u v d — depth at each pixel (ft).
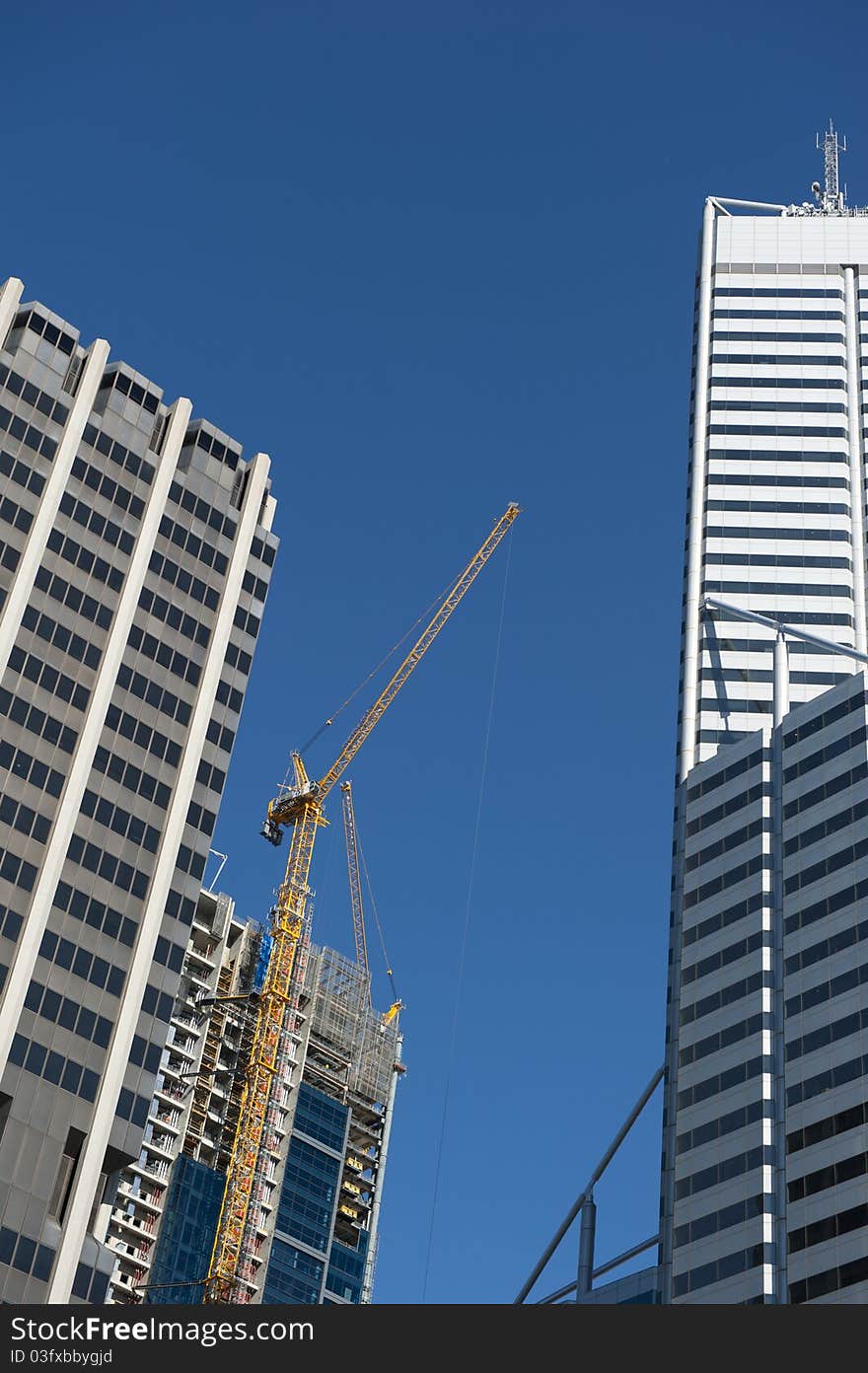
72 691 420.36
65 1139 373.61
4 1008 375.86
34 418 447.01
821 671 569.23
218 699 451.12
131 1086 388.16
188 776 433.48
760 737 517.55
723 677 569.64
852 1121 425.28
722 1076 460.55
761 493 619.67
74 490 444.96
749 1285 418.51
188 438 486.38
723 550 603.67
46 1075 376.48
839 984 450.30
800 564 598.75
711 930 490.08
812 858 479.00
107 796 415.03
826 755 494.59
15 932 385.29
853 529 611.47
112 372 472.85
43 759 407.85
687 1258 437.17
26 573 424.05
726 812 509.76
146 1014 398.21
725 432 638.53
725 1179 441.68
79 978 390.83
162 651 443.73
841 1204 415.44
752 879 488.85
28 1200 361.92
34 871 394.52
